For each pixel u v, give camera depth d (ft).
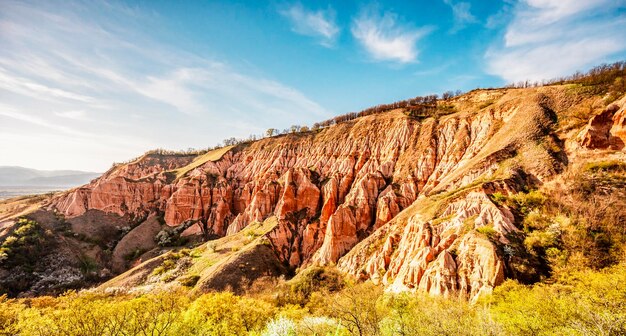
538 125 209.15
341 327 83.05
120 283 278.26
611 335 51.98
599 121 176.04
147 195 491.31
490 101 320.70
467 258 131.75
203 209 453.99
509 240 129.49
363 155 363.97
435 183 273.54
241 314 113.70
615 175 148.97
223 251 301.02
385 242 204.03
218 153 563.48
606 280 85.87
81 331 74.59
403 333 69.87
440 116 355.77
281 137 517.14
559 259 115.03
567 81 296.92
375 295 132.46
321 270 224.33
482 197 160.04
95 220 433.89
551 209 141.79
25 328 97.04
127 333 78.59
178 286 231.50
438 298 115.34
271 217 355.77
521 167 181.27
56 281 304.71
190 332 93.71
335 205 328.90
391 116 392.68
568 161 172.55
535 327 66.08
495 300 103.24
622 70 223.30
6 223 367.45
